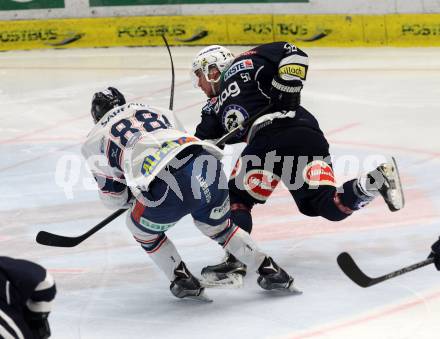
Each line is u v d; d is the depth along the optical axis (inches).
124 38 1182.9
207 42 1162.0
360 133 716.0
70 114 837.8
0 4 1204.5
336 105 815.7
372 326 365.7
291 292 406.9
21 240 500.7
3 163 674.2
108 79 987.9
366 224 498.9
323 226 500.1
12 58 1150.3
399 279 414.0
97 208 554.9
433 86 876.6
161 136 376.8
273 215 522.3
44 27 1193.4
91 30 1187.9
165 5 1172.5
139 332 374.0
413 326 362.9
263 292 412.2
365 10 1111.6
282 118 425.7
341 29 1115.9
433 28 1088.2
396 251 454.9
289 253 461.7
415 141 682.8
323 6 1121.4
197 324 378.9
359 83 904.3
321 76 947.3
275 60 423.2
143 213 379.6
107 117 392.2
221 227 396.8
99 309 401.4
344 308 386.3
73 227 520.7
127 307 402.6
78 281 436.8
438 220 498.9
